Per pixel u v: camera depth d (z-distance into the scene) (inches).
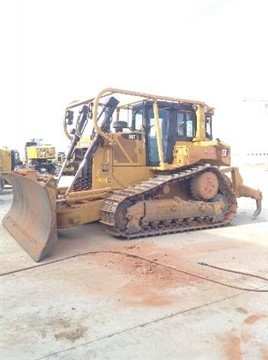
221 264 214.8
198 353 118.9
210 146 335.3
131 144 317.7
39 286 178.9
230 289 174.6
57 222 264.2
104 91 281.3
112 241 271.6
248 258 227.9
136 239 279.4
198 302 159.3
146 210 287.6
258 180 778.2
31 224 260.8
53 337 129.5
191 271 201.5
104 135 292.0
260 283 183.0
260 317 144.9
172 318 144.0
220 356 117.1
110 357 116.5
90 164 304.8
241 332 132.9
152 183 298.7
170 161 335.0
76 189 308.8
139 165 322.3
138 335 130.8
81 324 139.3
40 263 215.9
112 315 146.9
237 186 365.4
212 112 361.4
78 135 313.9
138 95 299.6
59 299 163.0
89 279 188.5
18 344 124.8
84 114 310.5
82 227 322.7
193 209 315.0
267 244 264.5
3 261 220.2
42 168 895.1
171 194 326.6
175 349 121.3
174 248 251.6
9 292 171.2
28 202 272.2
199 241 273.6
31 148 894.4
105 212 278.1
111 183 307.9
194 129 349.1
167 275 194.2
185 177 315.0
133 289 174.6
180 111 340.2
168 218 301.4
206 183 325.7
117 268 206.2
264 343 125.3
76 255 231.8
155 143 328.8
